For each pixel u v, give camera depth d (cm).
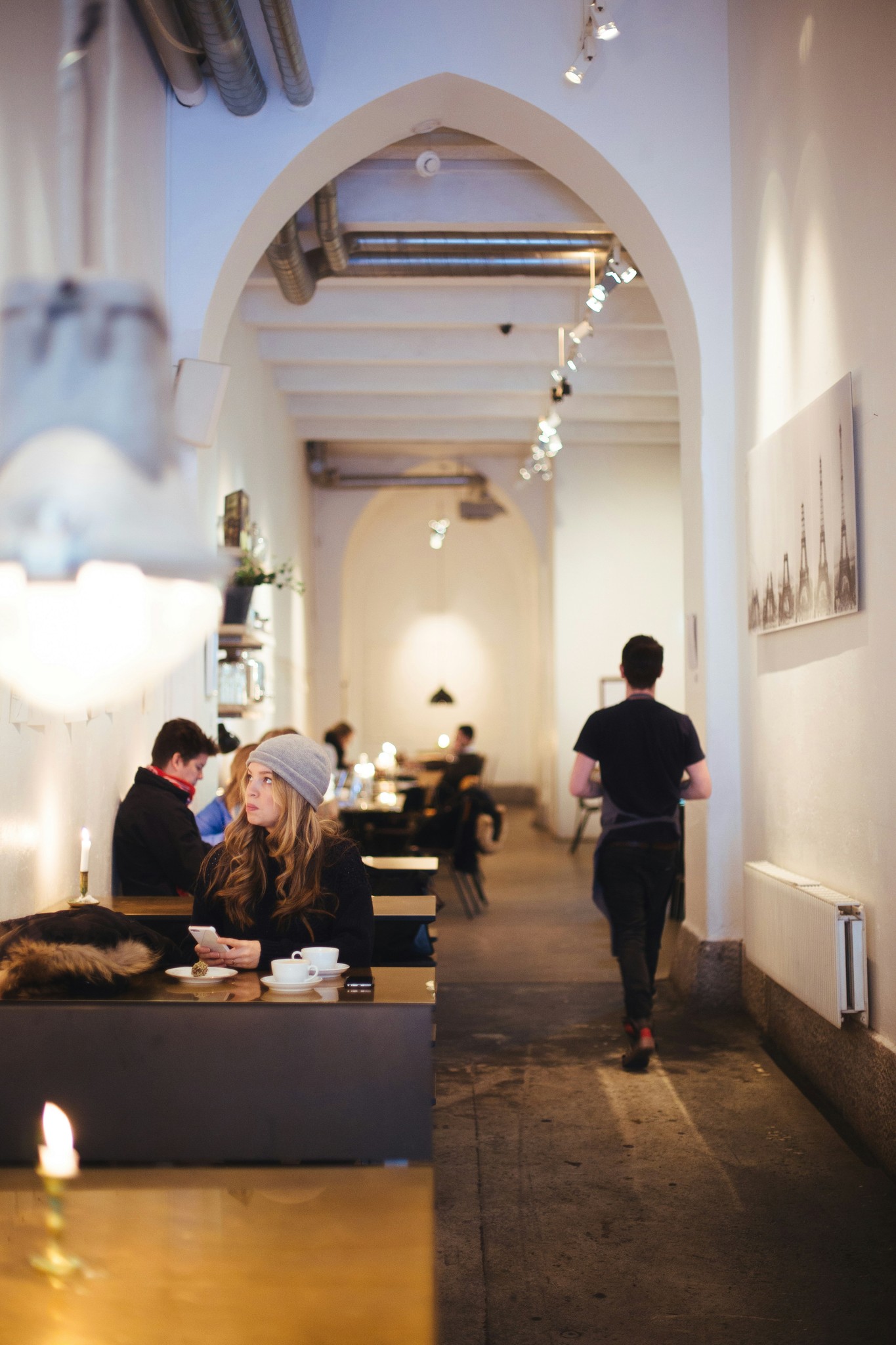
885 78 359
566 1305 272
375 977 251
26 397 170
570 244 736
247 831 294
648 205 577
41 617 338
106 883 466
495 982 645
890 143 354
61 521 155
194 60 521
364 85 551
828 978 386
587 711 1398
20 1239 145
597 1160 369
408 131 599
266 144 551
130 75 470
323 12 554
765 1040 511
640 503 1398
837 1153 374
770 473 498
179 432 506
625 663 493
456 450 1577
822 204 427
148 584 356
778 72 489
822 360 428
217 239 549
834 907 381
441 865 1205
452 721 2127
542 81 564
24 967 225
